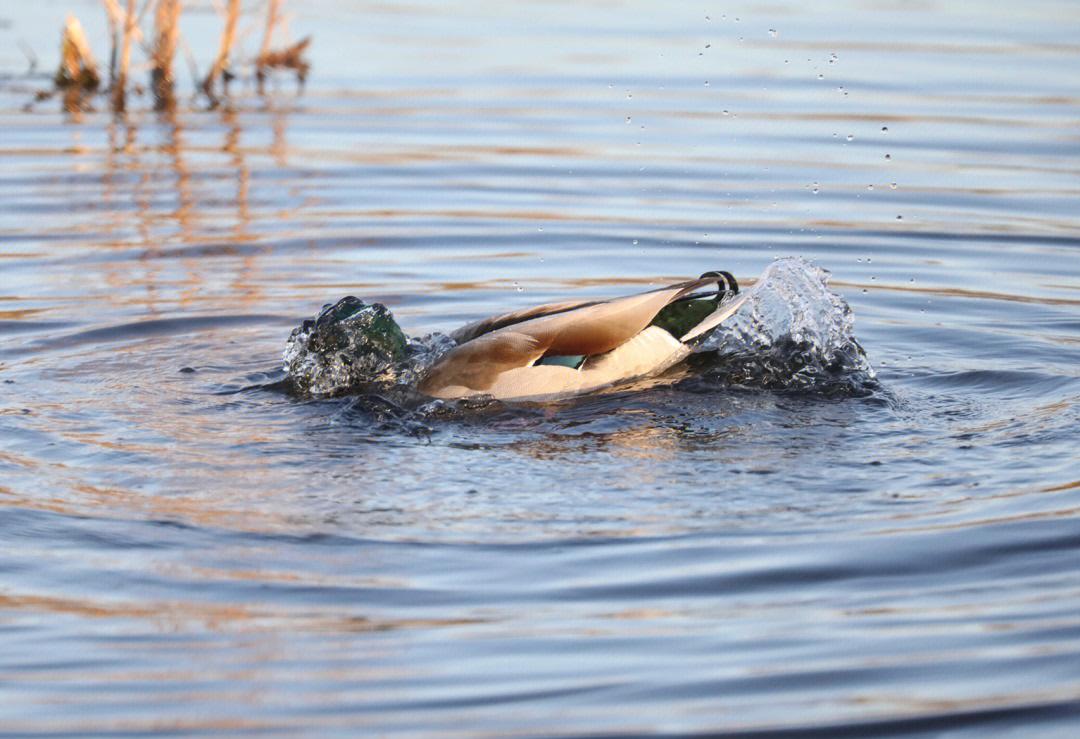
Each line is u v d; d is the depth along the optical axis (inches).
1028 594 546.3
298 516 628.7
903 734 453.7
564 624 528.7
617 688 480.7
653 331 832.3
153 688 482.3
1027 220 1221.1
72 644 513.3
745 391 807.7
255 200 1278.3
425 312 991.6
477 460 704.4
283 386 827.4
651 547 594.6
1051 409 762.8
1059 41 2000.5
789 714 464.4
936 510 627.8
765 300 868.0
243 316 973.8
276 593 554.9
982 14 2229.3
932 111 1604.3
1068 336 920.3
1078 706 464.8
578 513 632.4
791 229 1198.9
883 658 498.6
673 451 711.7
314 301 1011.9
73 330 935.0
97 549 593.0
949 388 815.7
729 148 1465.3
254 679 488.1
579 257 1131.9
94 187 1305.4
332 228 1198.9
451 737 449.4
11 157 1405.0
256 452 713.6
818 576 565.9
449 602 547.8
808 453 705.0
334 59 1895.9
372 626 528.1
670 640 514.0
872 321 966.4
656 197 1299.2
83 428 743.7
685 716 462.0
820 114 1599.4
